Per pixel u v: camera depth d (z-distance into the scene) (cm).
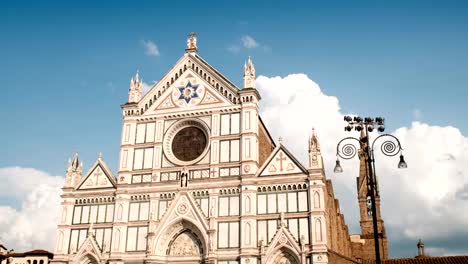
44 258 10044
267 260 6219
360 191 10688
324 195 6391
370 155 4525
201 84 7494
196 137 7300
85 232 7162
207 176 6925
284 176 6575
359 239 10312
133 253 6819
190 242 6775
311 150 6581
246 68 7300
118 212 7056
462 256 7012
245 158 6788
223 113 7206
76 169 7594
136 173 7262
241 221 6475
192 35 7856
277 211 6450
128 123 7588
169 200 6988
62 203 7381
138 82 7888
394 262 7200
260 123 7575
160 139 7369
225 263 6381
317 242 6088
